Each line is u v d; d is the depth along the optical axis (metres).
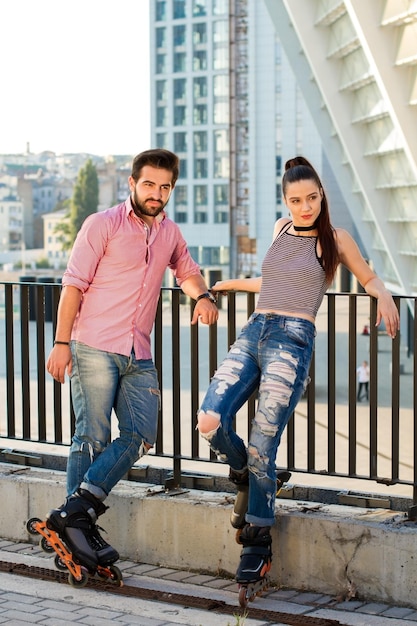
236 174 135.25
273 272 4.72
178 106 155.12
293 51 36.72
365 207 38.06
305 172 4.66
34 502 5.66
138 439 4.94
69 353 4.93
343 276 50.38
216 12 151.62
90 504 4.80
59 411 5.92
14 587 4.89
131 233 4.88
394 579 4.67
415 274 33.00
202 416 4.62
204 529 5.14
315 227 4.72
